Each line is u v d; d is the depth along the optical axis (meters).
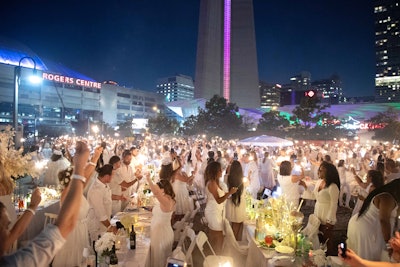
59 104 88.31
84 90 95.81
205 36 122.50
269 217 5.23
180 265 3.44
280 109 91.50
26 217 2.46
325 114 53.44
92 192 4.93
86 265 3.66
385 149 24.20
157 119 73.44
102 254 3.57
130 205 6.89
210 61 122.25
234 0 126.38
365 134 55.41
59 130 73.81
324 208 5.48
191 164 12.51
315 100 53.56
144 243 4.59
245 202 6.26
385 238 3.62
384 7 150.12
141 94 116.19
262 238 4.79
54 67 118.94
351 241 4.09
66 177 4.08
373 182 5.55
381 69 150.25
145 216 6.00
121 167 8.34
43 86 84.25
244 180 6.27
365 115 78.06
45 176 10.08
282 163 7.26
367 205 3.92
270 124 62.50
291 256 4.16
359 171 13.17
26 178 9.90
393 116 58.78
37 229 6.40
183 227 6.26
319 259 3.74
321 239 5.49
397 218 3.66
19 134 13.43
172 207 4.87
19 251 1.32
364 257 3.87
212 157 12.05
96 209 4.89
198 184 12.05
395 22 147.12
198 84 121.31
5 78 76.31
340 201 11.73
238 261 5.59
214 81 123.31
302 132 53.72
